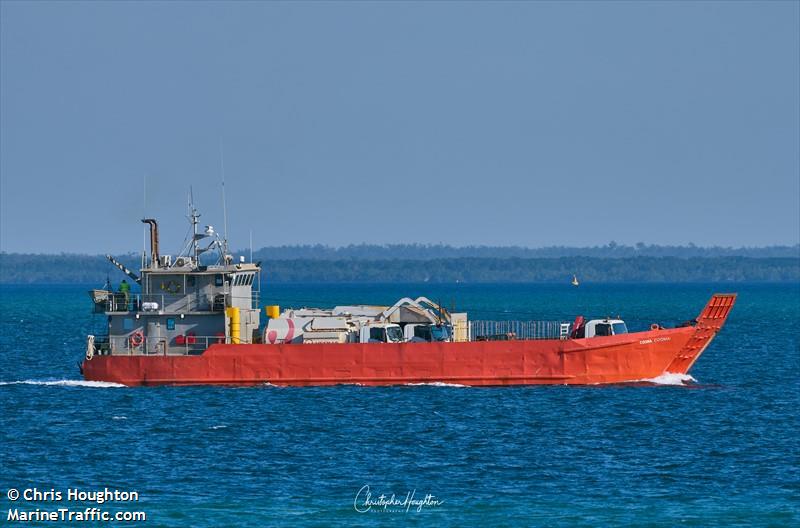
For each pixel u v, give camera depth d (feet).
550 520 617.62
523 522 614.75
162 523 614.75
